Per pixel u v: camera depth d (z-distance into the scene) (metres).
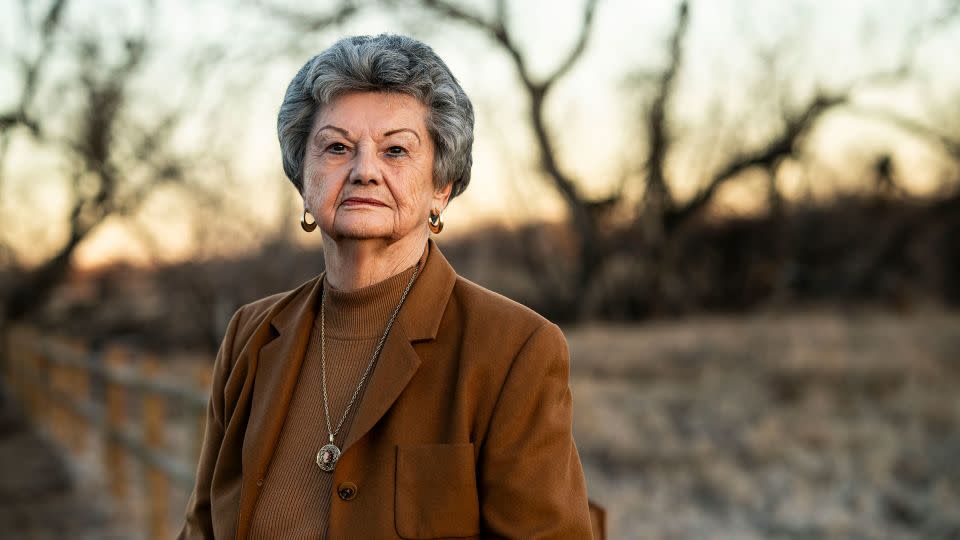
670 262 18.41
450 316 1.54
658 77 17.17
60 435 8.70
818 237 19.02
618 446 6.76
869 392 8.47
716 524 5.09
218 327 13.36
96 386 9.15
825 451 6.52
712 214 19.25
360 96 1.49
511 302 1.53
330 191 1.48
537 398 1.43
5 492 6.57
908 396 8.09
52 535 5.51
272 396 1.57
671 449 6.64
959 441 6.73
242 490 1.52
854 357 9.97
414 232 1.56
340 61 1.48
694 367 10.27
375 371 1.48
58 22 13.09
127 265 14.39
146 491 5.43
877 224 18.75
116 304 15.10
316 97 1.50
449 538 1.37
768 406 8.09
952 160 17.97
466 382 1.43
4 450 8.22
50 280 14.23
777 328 13.11
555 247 18.72
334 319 1.60
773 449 6.52
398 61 1.47
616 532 4.96
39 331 14.25
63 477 7.00
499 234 18.31
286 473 1.51
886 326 12.91
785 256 19.14
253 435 1.55
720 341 11.96
